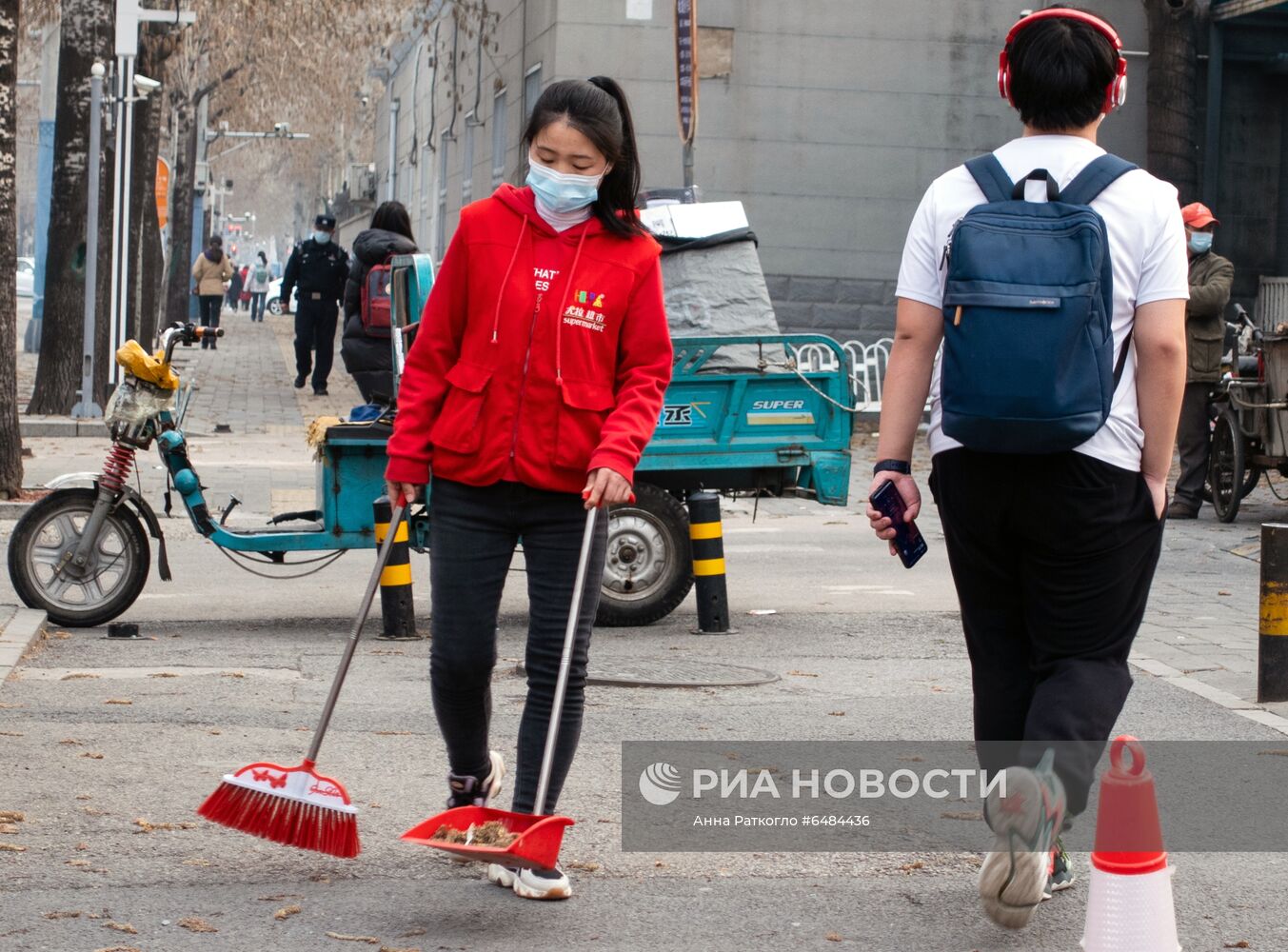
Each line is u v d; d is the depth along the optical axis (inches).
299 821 165.8
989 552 155.3
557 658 169.8
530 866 160.2
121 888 172.1
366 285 542.0
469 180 1280.8
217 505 536.1
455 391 168.7
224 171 3380.9
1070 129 154.9
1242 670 310.7
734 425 362.9
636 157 170.1
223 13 1256.2
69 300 767.7
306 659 312.5
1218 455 556.7
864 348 935.0
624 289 168.6
